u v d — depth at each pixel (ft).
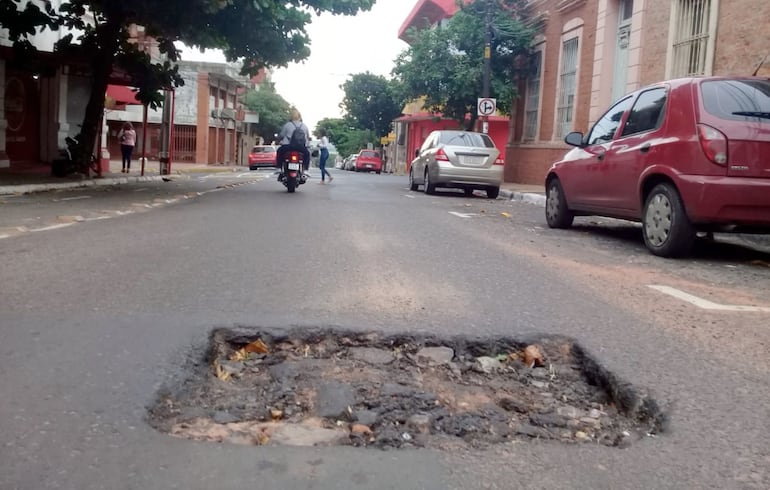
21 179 50.55
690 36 42.60
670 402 9.73
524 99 75.10
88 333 11.88
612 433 9.12
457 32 73.61
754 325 13.80
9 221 27.45
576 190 28.89
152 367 10.39
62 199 39.34
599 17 55.93
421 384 10.71
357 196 49.37
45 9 58.18
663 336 12.84
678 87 23.09
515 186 66.54
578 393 10.75
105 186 53.36
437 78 74.59
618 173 25.31
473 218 35.06
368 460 8.02
